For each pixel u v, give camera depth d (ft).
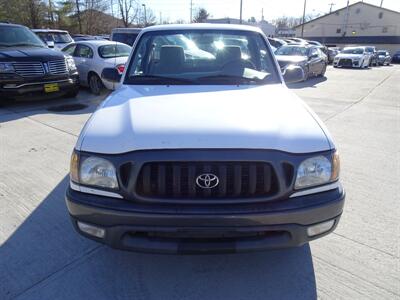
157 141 6.31
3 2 101.35
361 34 191.01
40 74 24.08
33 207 10.57
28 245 8.70
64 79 25.73
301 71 11.24
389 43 182.70
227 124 6.73
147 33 11.16
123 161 6.28
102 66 28.86
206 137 6.36
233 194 6.30
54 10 115.55
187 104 7.80
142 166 6.22
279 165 6.28
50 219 9.89
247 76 10.11
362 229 9.43
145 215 6.13
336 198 6.66
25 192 11.54
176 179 6.20
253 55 10.85
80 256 8.30
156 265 8.00
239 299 7.06
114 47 31.04
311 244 8.77
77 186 6.73
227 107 7.61
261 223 6.21
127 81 10.03
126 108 7.75
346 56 76.28
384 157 15.29
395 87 40.45
